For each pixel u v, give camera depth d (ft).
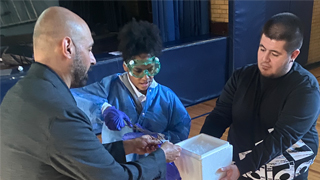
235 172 3.72
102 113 4.29
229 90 4.69
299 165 4.20
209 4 14.21
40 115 2.66
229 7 12.51
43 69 2.92
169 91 4.77
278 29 3.57
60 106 2.73
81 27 3.11
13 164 2.83
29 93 2.77
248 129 4.38
